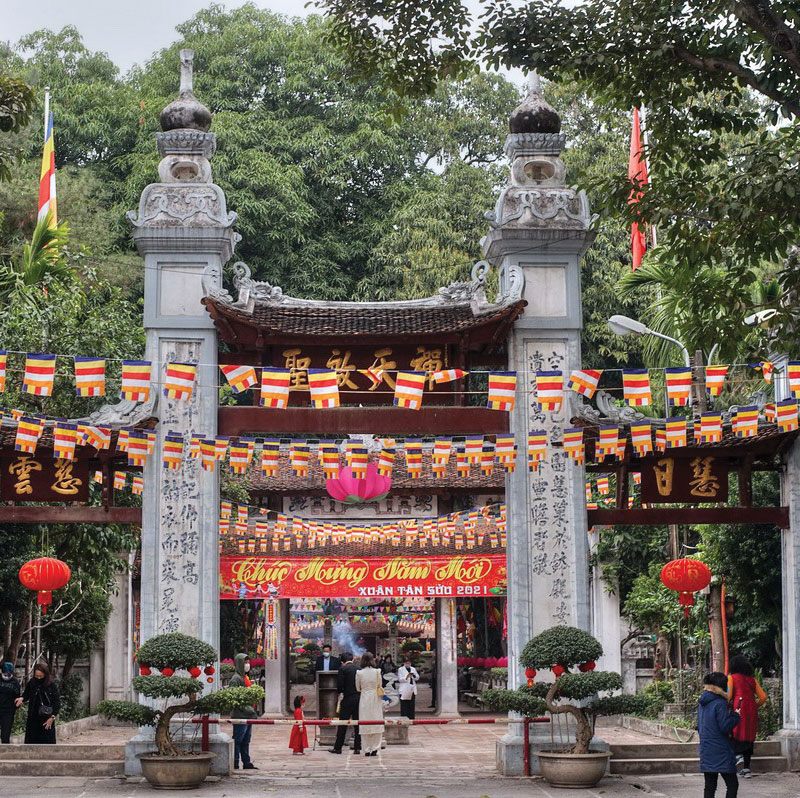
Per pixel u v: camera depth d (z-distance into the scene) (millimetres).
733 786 12547
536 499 17016
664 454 17141
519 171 17688
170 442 16172
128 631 27578
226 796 14523
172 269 17078
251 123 35875
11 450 16469
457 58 14984
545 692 15867
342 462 27609
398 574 25234
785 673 17062
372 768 17656
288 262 34656
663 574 17594
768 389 21047
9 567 19672
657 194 14133
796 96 13812
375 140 35875
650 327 26328
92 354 20672
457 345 17266
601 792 14906
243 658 19094
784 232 13984
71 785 15312
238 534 24031
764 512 17094
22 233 30844
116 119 37250
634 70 14023
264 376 15258
